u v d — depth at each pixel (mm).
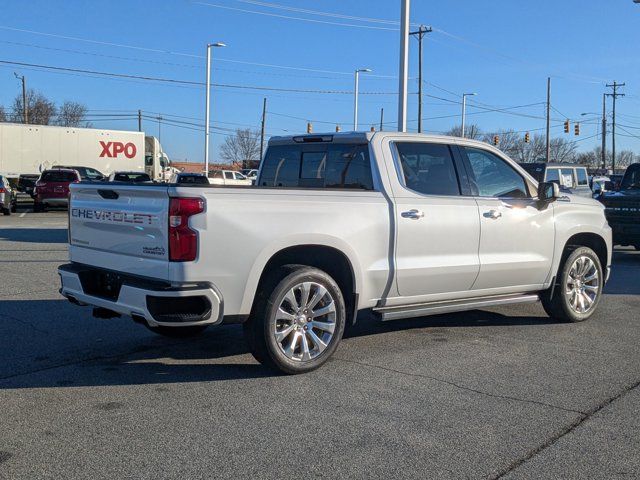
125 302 5199
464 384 5395
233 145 87188
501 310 8492
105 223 5578
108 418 4605
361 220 5809
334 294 5672
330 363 5957
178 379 5484
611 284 10781
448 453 4070
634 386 5387
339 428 4449
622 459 4016
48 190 26984
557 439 4301
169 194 4953
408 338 6938
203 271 5000
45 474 3756
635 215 13453
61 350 6363
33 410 4754
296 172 6984
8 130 34750
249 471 3814
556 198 7105
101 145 36656
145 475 3756
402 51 16328
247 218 5172
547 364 6000
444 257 6398
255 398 5023
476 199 6676
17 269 11430
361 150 6328
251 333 5418
